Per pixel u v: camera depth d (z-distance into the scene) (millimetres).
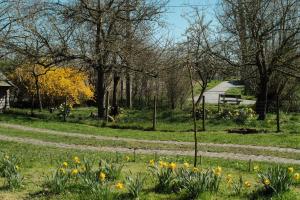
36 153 16359
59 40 33594
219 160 15516
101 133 24641
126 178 9578
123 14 34438
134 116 34250
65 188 9289
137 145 19984
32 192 9227
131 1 33906
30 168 12156
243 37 32906
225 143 20484
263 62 31734
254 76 35656
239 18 33094
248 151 18031
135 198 8586
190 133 24359
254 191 9070
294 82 37625
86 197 8523
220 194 9023
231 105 44781
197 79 44656
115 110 36875
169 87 40750
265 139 21078
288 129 25281
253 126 27141
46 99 49094
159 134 23938
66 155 15531
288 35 32188
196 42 35312
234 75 37312
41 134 23922
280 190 8797
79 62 35031
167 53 37406
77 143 20859
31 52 34438
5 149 18062
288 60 32375
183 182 8984
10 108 45406
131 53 33656
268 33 31500
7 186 9680
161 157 15523
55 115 35906
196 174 9078
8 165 10773
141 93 47594
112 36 33719
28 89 48125
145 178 9953
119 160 14414
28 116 35156
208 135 22984
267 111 36000
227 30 33656
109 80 39750
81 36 33500
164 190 9141
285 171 9062
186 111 33844
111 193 8648
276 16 31812
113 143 20656
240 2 32000
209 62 35594
